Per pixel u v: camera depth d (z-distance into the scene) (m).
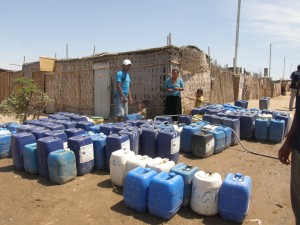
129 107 12.54
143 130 6.39
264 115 8.95
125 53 12.54
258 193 5.00
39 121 7.86
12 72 18.91
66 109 15.67
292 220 4.12
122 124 7.22
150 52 11.73
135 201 4.19
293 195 2.87
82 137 5.67
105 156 5.88
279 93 41.44
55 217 4.09
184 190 4.28
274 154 7.31
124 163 4.93
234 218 3.97
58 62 15.93
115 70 13.03
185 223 3.97
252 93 27.45
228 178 4.16
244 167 6.31
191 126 7.49
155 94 11.66
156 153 6.31
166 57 11.26
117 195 4.78
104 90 13.60
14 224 3.91
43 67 15.77
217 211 4.16
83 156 5.56
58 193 4.84
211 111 9.66
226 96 19.47
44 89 16.81
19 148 5.80
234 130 8.20
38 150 5.49
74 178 5.43
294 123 3.02
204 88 14.27
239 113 9.17
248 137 8.74
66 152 5.27
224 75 18.89
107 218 4.07
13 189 5.00
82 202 4.53
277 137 8.33
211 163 6.55
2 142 6.71
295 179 2.84
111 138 5.65
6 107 10.55
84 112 14.71
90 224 3.92
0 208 4.34
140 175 4.19
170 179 4.07
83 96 14.67
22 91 10.57
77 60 14.82
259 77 29.95
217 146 7.23
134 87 12.37
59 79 15.91
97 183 5.26
